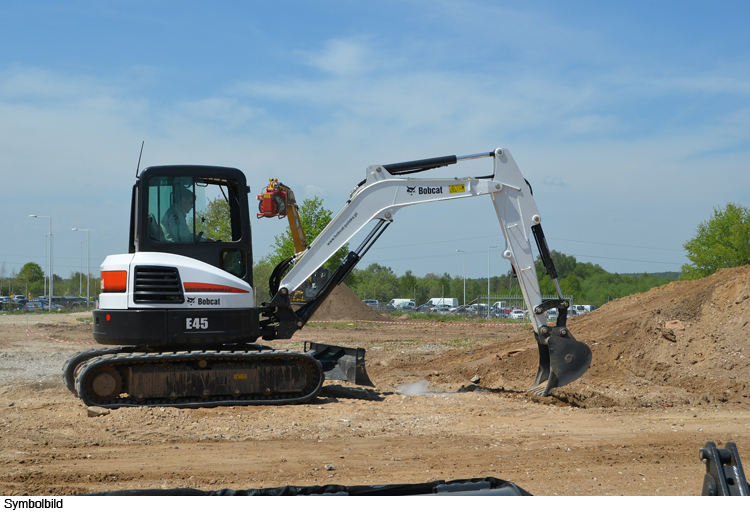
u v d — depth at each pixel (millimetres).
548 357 10789
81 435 7387
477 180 10391
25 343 20344
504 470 6195
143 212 9195
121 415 8164
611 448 7156
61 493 5258
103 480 5691
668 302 15539
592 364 13219
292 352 9398
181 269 9031
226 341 9273
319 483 5680
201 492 2092
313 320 35844
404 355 17250
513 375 12805
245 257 9602
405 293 91688
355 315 36250
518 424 8477
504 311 51875
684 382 11633
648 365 12562
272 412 8773
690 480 5902
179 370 8930
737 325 12469
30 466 6105
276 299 10109
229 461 6438
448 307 67875
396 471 6117
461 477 5902
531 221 10477
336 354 11031
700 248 47406
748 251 45219
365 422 8406
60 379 12031
